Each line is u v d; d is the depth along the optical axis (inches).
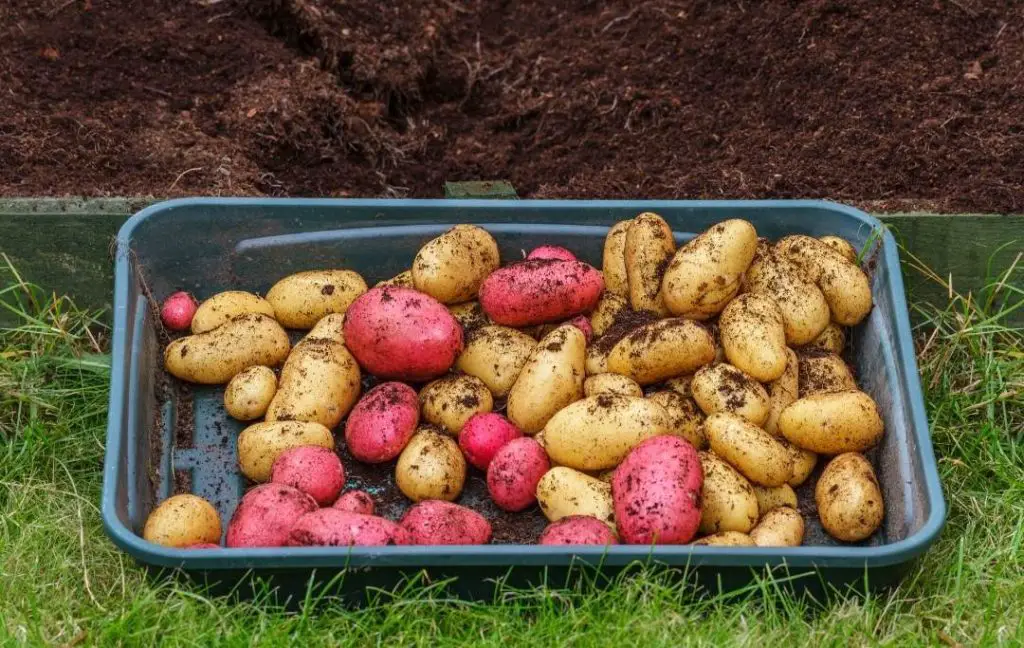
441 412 57.2
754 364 56.3
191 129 67.0
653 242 59.1
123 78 68.7
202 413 59.4
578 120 69.3
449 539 52.7
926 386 60.9
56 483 57.7
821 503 55.1
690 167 66.4
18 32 69.5
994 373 60.7
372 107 70.3
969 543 55.6
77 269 62.7
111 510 51.6
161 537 53.0
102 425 59.9
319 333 59.9
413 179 68.1
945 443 59.3
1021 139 65.7
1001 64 69.2
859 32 70.6
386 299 58.0
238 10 72.7
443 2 74.7
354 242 62.0
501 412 58.3
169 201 60.7
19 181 63.6
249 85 69.1
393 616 51.1
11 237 61.9
